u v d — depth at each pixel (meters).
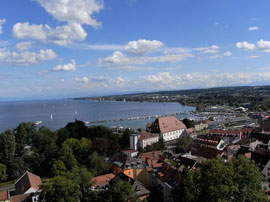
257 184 59.56
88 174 83.25
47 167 130.12
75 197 70.00
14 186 108.19
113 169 108.81
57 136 155.38
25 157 129.12
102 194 74.31
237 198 56.72
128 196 66.44
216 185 58.22
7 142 121.25
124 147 174.00
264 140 146.75
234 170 61.66
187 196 62.56
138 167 101.00
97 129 168.25
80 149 136.75
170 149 158.00
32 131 158.50
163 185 86.56
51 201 66.25
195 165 92.69
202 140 150.25
